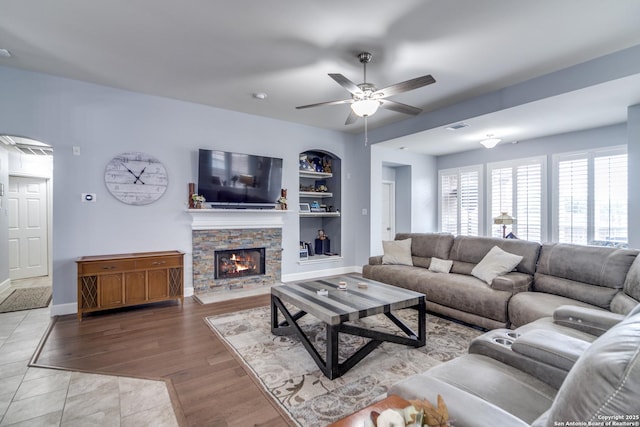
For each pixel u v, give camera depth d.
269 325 3.32
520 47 3.00
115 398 2.05
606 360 0.72
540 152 5.59
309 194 6.15
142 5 2.39
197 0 2.33
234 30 2.73
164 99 4.32
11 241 5.47
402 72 3.52
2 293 4.62
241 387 2.18
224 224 4.74
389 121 5.49
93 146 3.88
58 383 2.22
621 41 2.89
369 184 6.12
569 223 5.21
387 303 2.57
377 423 0.86
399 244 4.76
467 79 3.72
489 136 5.45
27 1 2.33
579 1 2.34
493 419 0.93
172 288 3.97
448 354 2.66
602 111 4.05
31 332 3.14
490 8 2.43
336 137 6.13
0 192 4.74
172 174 4.38
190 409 1.94
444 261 4.17
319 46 2.99
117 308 3.89
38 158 5.73
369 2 2.36
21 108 3.52
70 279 3.74
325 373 2.31
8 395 2.08
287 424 1.81
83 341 2.92
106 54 3.15
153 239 4.25
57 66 3.42
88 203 3.85
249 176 4.90
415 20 2.59
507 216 5.43
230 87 3.97
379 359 2.58
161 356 2.62
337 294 2.86
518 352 1.55
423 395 1.09
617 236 4.70
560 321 2.09
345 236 6.27
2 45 2.98
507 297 2.98
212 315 3.64
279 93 4.17
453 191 7.07
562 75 3.45
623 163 4.66
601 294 2.62
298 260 5.63
